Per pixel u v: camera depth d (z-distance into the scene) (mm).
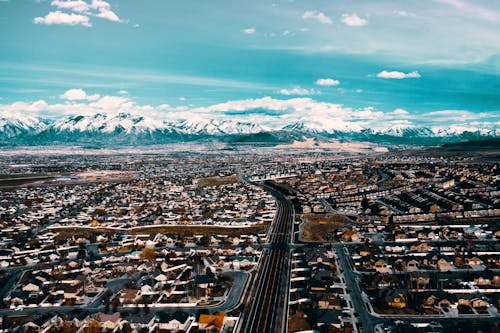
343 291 163375
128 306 157375
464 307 146250
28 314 155125
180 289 172000
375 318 140750
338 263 197500
